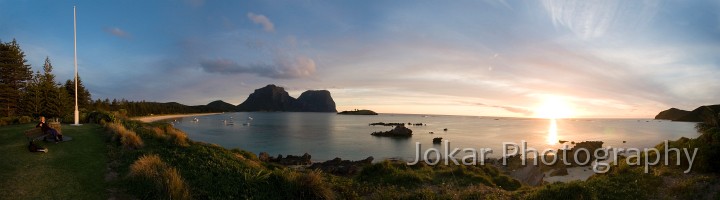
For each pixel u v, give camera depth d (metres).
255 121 171.50
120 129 19.78
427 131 112.94
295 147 61.62
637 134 108.31
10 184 10.73
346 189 14.77
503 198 14.98
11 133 20.34
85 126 25.44
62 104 58.47
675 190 14.57
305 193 13.02
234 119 194.88
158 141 19.56
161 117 179.75
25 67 63.38
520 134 104.06
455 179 19.97
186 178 12.61
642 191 14.93
